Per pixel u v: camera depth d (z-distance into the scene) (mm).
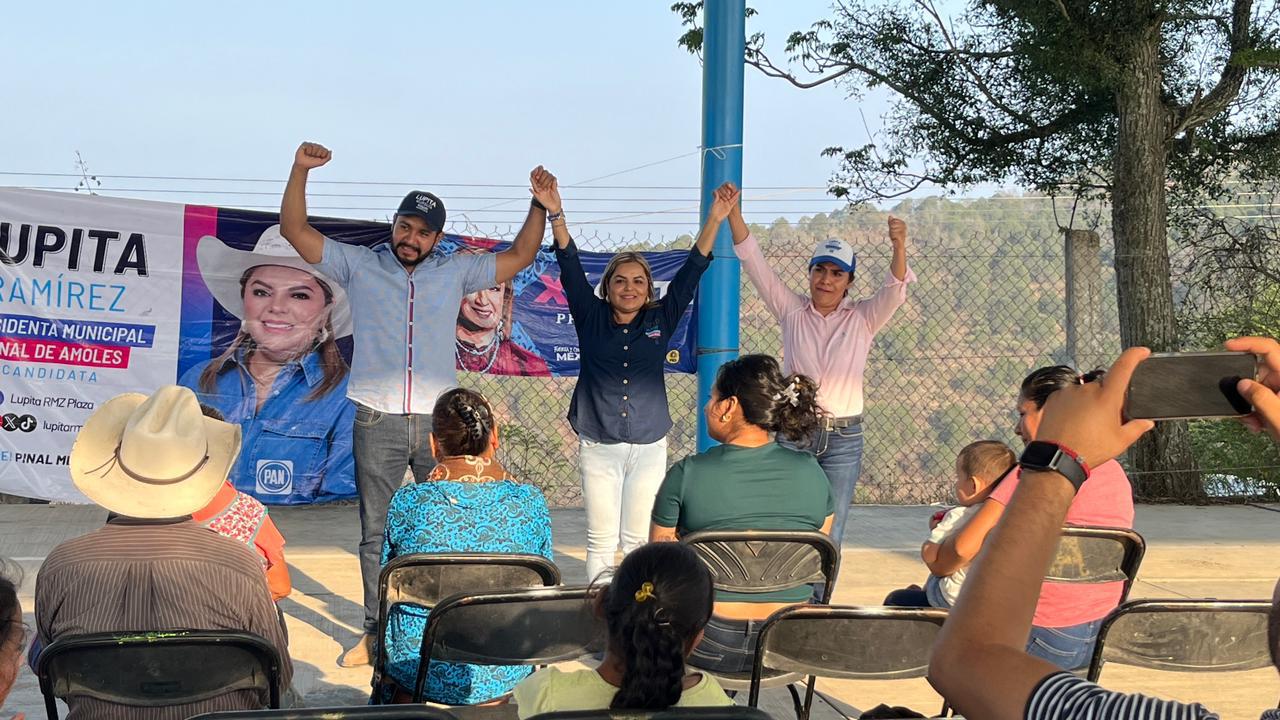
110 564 2693
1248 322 11570
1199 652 3301
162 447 2773
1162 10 10523
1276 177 12242
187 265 7844
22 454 7625
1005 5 11477
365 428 5348
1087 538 3564
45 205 7613
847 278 6082
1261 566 7461
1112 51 10711
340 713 2018
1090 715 1075
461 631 3076
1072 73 11016
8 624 2145
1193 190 12266
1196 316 11898
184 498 2799
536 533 3904
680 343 8758
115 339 7754
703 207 6691
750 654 3553
